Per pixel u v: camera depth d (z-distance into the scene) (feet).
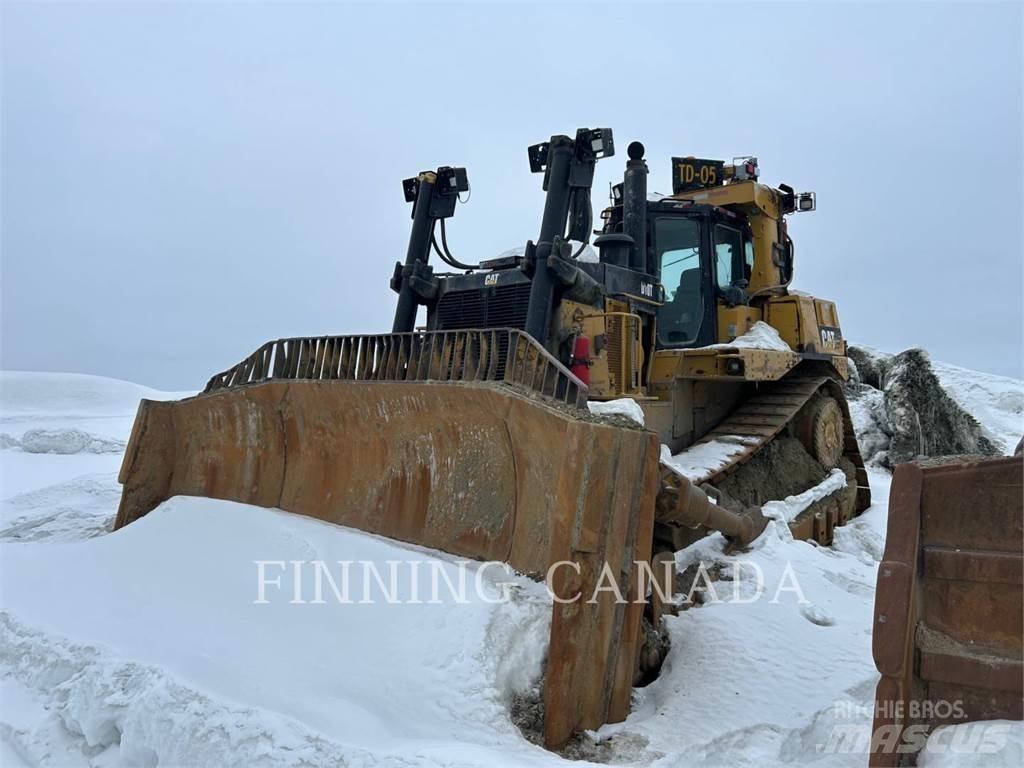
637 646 14.47
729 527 19.53
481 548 14.76
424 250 24.62
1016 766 8.05
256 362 20.40
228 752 9.85
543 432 13.60
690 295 26.61
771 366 25.57
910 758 8.94
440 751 9.75
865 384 62.23
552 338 20.40
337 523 17.33
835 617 17.92
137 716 10.66
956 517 9.47
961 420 49.62
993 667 8.82
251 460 19.88
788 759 11.92
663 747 11.79
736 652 15.51
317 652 12.41
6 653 13.15
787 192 30.58
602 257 24.04
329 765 9.51
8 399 91.86
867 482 32.14
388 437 16.97
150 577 15.46
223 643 12.67
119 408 94.22
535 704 11.87
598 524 12.23
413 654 12.15
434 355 16.40
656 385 24.76
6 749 11.27
